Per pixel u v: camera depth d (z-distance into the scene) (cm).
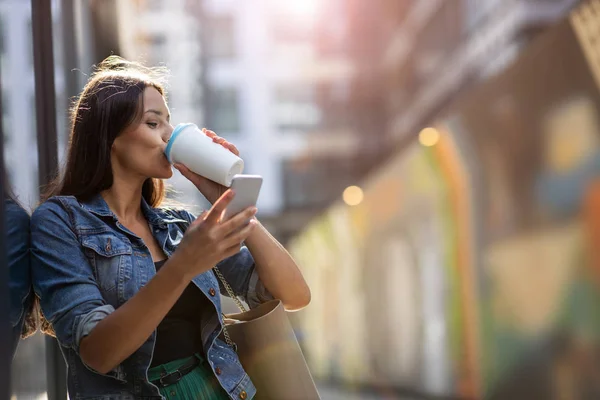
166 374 164
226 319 184
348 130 3547
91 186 171
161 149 172
